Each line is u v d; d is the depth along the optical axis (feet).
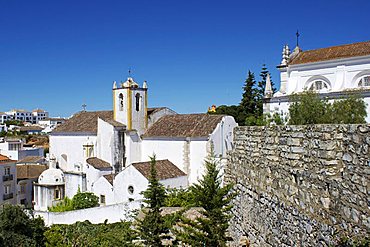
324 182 29.40
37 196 184.34
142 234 63.41
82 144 188.85
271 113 134.92
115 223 131.44
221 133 156.15
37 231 120.37
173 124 169.58
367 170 25.22
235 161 54.70
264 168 41.98
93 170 165.89
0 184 187.73
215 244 45.19
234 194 47.37
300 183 33.17
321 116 81.76
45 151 311.88
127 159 170.30
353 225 25.90
